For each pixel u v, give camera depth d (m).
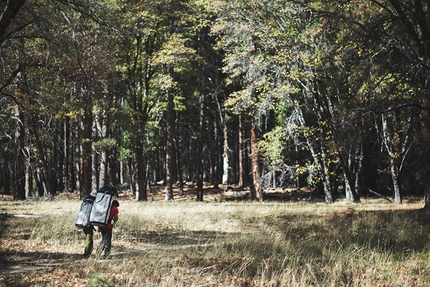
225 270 9.98
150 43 40.97
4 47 18.73
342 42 21.84
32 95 22.53
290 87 34.34
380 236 14.62
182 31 42.34
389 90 21.38
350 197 38.44
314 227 18.20
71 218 19.06
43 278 9.12
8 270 10.23
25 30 18.91
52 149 51.38
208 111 54.25
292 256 11.13
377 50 20.55
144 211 25.48
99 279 8.43
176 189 55.97
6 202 35.28
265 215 23.70
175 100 44.41
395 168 33.69
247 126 57.25
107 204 11.94
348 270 9.90
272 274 9.22
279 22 34.00
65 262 10.97
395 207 28.59
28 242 13.99
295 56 32.38
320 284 8.84
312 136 35.78
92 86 22.39
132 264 10.30
